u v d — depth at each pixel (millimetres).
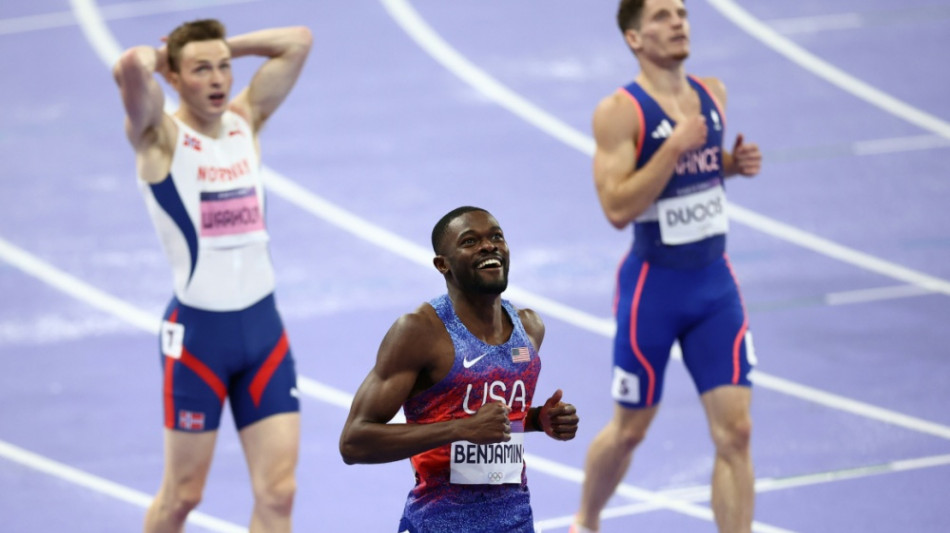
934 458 25828
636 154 22125
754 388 29453
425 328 15070
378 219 40969
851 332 32375
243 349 20609
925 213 40344
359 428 14930
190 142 20719
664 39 22000
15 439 28312
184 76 20719
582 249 38281
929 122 47750
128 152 47438
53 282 37281
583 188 43094
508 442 15562
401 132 48375
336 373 30922
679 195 22031
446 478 15500
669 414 28516
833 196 41875
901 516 23469
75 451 27672
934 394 28828
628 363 22406
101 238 40312
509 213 41156
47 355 32844
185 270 20547
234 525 24172
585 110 49781
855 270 36438
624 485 25312
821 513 23688
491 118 49344
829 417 27875
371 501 25016
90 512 24922
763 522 23391
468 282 15102
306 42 22500
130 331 34062
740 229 39531
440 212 41312
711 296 21984
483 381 15250
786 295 34875
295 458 20625
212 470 26562
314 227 40469
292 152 46875
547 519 23906
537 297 35000
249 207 21109
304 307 35031
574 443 27141
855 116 48469
